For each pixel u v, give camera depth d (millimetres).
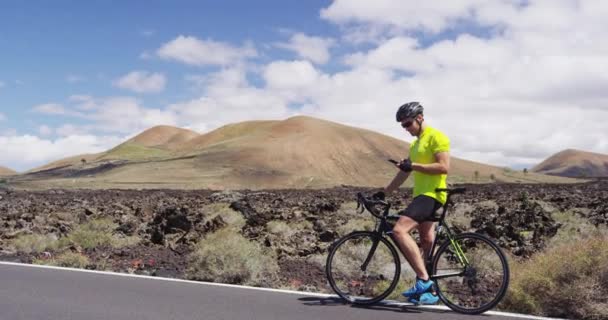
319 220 18641
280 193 55250
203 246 9648
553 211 19594
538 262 7238
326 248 12516
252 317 5906
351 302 6605
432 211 6324
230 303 6555
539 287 6766
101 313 6074
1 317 5898
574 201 27859
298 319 5832
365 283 7938
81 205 31750
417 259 6301
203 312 6117
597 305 6297
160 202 35156
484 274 7234
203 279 8961
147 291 7238
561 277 6750
